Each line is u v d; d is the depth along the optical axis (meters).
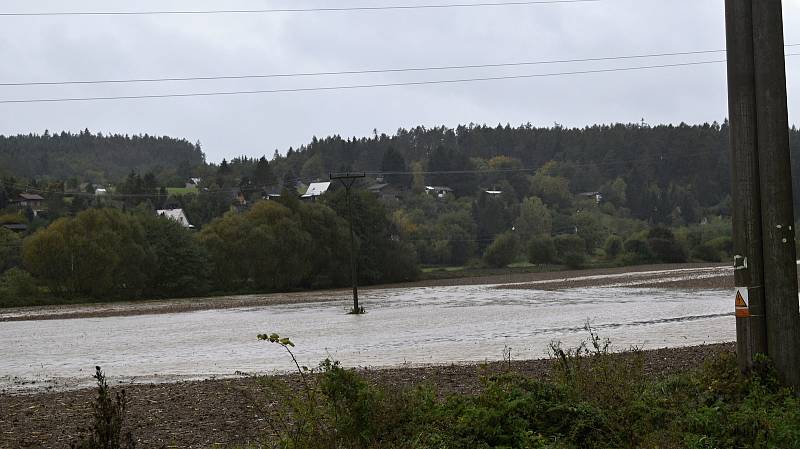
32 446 12.88
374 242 128.00
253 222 116.62
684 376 12.27
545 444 9.07
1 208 158.25
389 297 84.19
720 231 160.12
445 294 85.62
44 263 98.56
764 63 11.16
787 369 11.00
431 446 9.05
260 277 116.56
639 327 38.50
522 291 85.12
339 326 47.66
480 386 17.05
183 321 60.12
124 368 29.95
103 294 101.81
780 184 11.10
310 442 9.30
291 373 24.55
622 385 10.68
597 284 91.19
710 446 9.05
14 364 33.53
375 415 9.57
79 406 17.80
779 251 11.09
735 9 11.32
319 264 122.88
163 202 192.12
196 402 16.81
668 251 145.62
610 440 9.48
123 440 9.77
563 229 182.38
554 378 11.95
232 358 31.95
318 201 132.25
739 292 11.31
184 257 108.94
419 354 29.94
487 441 9.28
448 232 161.62
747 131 11.27
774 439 9.02
